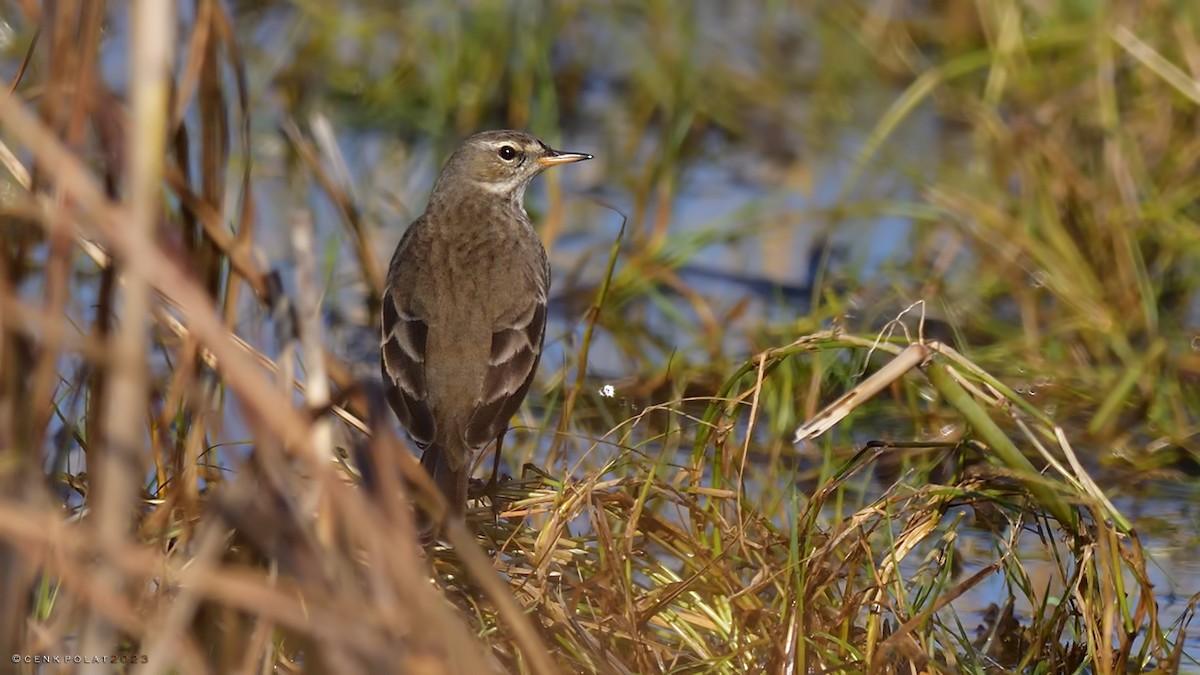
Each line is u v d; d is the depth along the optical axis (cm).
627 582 923
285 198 1791
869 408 1397
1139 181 1656
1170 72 1608
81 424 1006
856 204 1755
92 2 709
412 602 662
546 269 1273
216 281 860
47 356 723
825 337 1036
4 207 730
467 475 1063
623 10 2162
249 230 870
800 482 1263
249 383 621
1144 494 1285
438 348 1133
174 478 906
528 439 1317
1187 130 1741
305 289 729
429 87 2061
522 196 1401
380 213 1811
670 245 1672
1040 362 1475
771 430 1331
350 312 1579
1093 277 1571
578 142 2042
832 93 2111
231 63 852
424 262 1198
